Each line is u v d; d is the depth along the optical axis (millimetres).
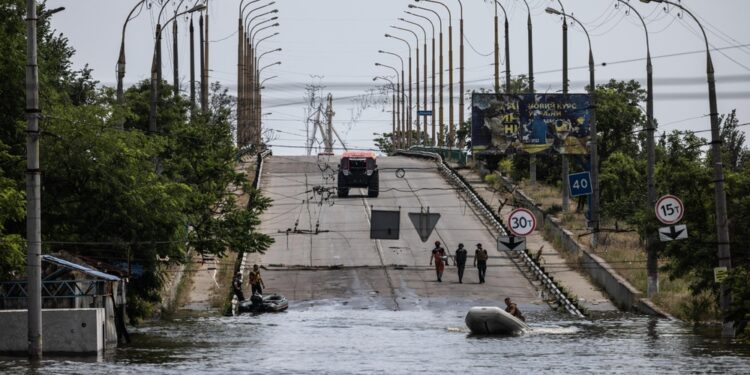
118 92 157875
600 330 154000
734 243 158000
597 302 190250
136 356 120750
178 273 197500
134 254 152375
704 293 179125
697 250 159750
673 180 163250
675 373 109750
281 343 136250
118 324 133875
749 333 136500
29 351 113188
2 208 122875
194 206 174750
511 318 147625
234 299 188375
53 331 118938
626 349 130375
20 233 143000
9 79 140500
